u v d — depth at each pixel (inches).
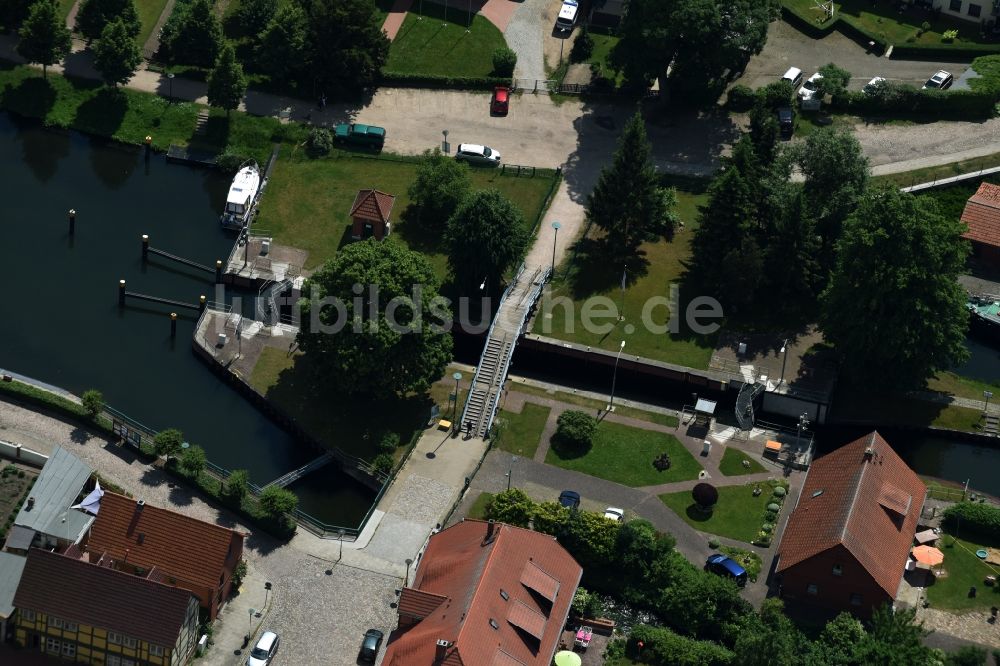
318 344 7293.3
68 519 6491.1
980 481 7401.6
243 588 6451.8
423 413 7431.1
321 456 7239.2
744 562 6737.2
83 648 6058.1
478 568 6008.9
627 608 6515.8
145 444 7022.6
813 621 6510.8
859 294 7411.4
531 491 7042.3
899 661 6038.4
